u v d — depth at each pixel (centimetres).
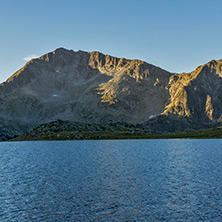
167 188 5494
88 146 18575
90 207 4381
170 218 3847
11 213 4172
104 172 7544
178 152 13412
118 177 6750
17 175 7331
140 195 5016
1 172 7925
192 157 11025
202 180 6178
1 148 19712
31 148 18462
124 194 5106
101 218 3897
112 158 11181
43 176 7094
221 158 10500
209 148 15388
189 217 3872
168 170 7712
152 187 5609
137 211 4153
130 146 18075
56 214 4094
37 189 5625
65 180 6481
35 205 4544
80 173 7438
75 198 4903
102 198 4872
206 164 8806
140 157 11400
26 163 10069
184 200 4650
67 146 19012
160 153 13025
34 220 3875
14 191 5484
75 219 3878
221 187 5488
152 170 7769
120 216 3956
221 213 4009
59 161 10425
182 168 8044
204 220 3756
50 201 4750
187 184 5806
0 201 4800
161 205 4409
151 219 3822
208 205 4369
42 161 10556
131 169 8031
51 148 17662
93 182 6191
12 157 12581
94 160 10550
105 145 19362
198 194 5003
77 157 11762
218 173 7031
